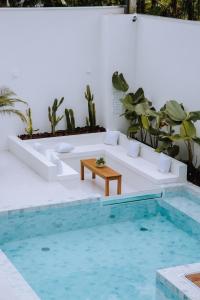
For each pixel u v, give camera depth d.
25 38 12.04
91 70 12.85
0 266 6.96
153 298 7.19
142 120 11.34
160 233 9.27
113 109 12.95
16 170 11.04
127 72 12.91
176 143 11.49
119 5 13.13
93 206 9.61
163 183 10.41
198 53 10.65
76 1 13.19
